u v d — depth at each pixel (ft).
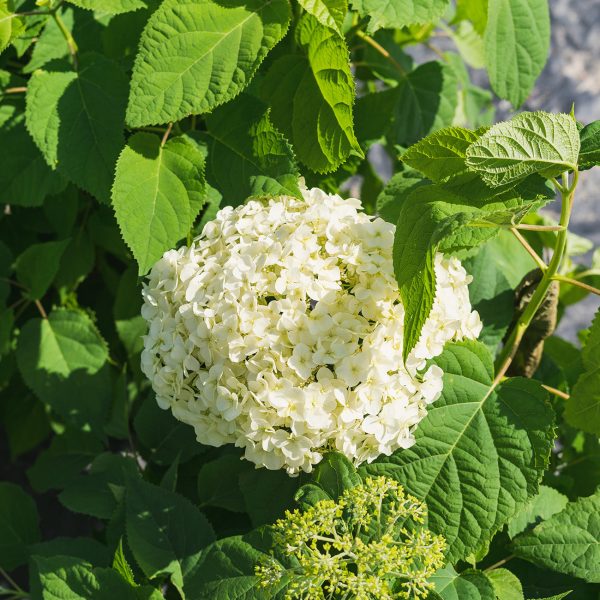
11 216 3.54
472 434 2.80
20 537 3.25
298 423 2.67
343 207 2.82
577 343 5.22
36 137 2.96
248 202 2.85
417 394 2.73
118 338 3.63
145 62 2.77
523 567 2.96
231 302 2.68
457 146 2.73
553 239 3.59
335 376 2.70
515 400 2.81
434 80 3.43
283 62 2.99
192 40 2.79
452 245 2.77
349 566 2.78
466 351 2.83
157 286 2.81
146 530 2.84
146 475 3.21
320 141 2.97
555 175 2.70
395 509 2.76
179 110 2.78
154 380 2.80
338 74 2.86
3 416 3.83
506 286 3.12
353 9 2.82
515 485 2.76
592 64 5.48
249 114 2.95
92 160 2.96
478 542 2.75
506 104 5.40
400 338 2.67
